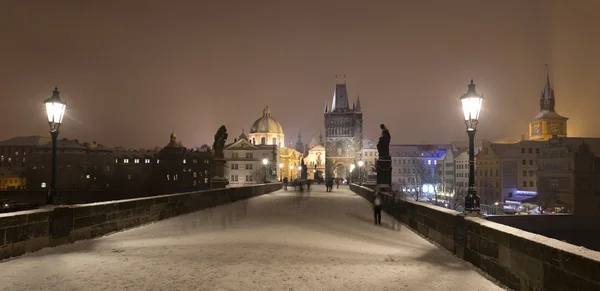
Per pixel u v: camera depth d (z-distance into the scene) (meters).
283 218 21.47
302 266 10.46
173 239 14.35
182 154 139.75
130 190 122.50
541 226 39.28
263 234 15.59
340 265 10.66
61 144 136.00
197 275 9.45
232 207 28.75
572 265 6.96
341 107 156.12
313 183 113.94
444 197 137.00
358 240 14.67
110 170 138.62
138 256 11.45
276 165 130.38
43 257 11.30
